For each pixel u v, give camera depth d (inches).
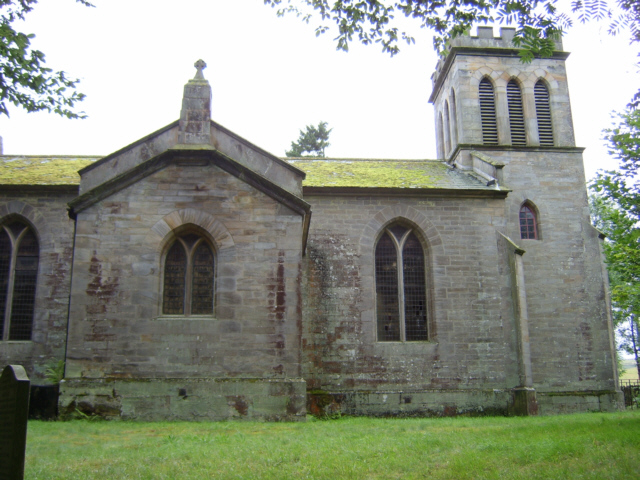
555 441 464.4
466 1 553.9
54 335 875.4
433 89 1327.5
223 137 752.3
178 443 489.1
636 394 1167.0
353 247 922.7
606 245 668.1
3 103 549.6
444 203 950.4
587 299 1024.2
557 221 1065.5
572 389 984.9
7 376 302.5
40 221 909.8
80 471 385.4
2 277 903.1
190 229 717.9
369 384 875.4
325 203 935.7
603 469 374.9
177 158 722.8
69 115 577.3
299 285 701.9
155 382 666.8
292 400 668.7
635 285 605.3
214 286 708.7
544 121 1144.8
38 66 542.6
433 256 928.9
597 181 629.6
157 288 695.1
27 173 968.9
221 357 679.1
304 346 882.1
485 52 1156.5
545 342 1001.5
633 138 608.1
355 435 536.7
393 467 398.3
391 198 946.1
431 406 870.4
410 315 924.6
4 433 297.4
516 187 1080.2
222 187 722.2
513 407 870.4
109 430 571.5
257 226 713.6
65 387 660.1
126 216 706.8
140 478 369.4
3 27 516.1
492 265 930.1
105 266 693.3
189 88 753.6
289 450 450.6
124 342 675.4
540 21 511.2
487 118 1139.3
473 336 900.6
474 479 365.1
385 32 586.9
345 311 898.7
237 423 632.4
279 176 745.0
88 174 731.4
